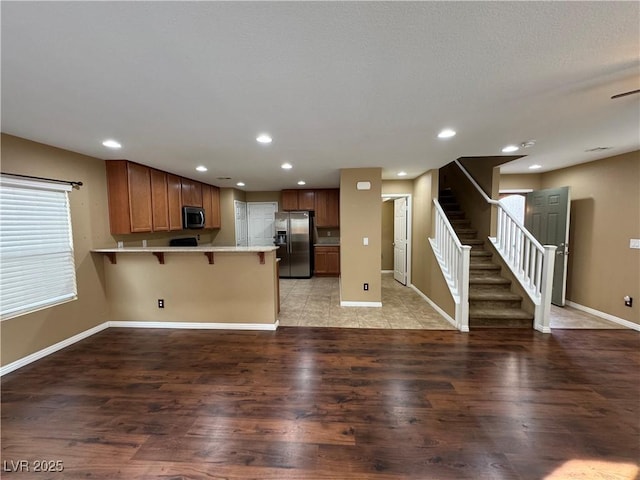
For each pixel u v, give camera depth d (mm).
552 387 2398
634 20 1181
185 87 1764
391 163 4137
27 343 2877
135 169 3916
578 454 1717
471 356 2961
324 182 6047
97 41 1288
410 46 1363
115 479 1571
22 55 1394
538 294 3674
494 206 4527
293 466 1652
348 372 2666
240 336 3555
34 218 2955
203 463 1673
